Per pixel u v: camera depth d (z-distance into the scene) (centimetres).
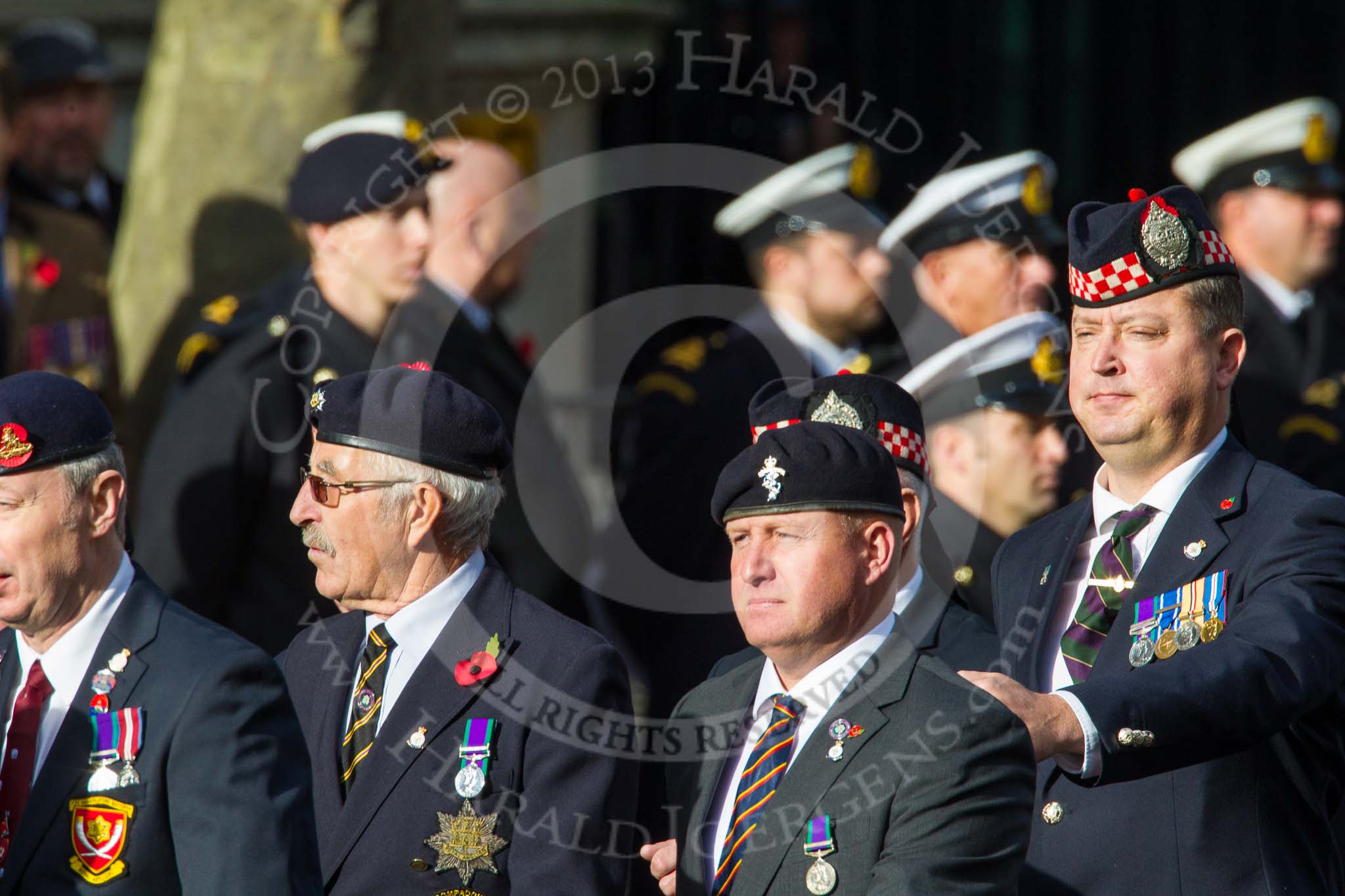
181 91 2311
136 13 2850
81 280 2202
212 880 1172
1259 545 1254
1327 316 2403
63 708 1249
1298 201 2411
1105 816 1259
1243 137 2469
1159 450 1295
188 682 1230
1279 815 1238
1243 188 2450
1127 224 1274
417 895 1273
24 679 1284
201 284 2289
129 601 1272
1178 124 3256
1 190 2142
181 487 1772
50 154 2286
